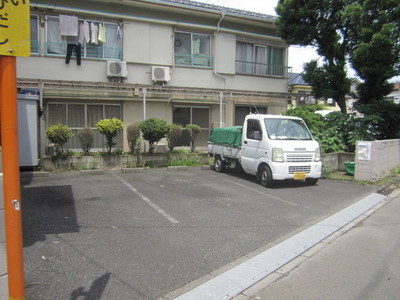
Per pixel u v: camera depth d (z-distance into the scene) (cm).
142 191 811
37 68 1220
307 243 514
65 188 818
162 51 1412
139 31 1357
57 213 616
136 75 1367
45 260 417
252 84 1639
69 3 1236
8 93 245
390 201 820
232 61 1568
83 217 597
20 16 245
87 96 1259
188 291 357
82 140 1076
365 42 1185
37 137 981
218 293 357
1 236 305
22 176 933
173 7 1376
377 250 494
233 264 429
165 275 391
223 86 1555
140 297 340
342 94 1383
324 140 1227
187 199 753
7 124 247
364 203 771
